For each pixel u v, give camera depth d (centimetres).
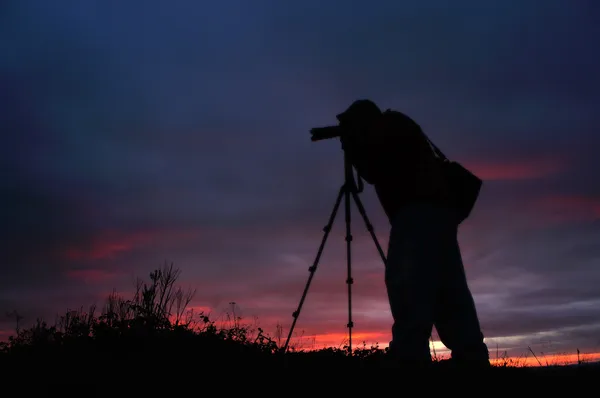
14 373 551
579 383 486
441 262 522
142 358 591
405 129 532
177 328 678
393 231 539
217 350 628
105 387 511
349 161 611
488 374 503
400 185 541
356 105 567
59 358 592
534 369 543
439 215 525
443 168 562
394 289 521
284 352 625
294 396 475
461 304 544
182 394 491
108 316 690
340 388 492
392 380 491
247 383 519
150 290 731
